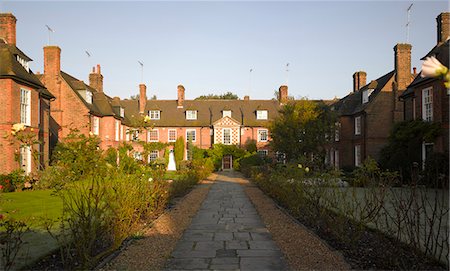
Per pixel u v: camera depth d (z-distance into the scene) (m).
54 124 28.72
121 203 6.39
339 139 31.86
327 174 8.55
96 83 38.88
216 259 5.70
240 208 11.34
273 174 13.56
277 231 7.48
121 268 5.10
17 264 5.09
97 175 7.12
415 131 18.66
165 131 42.94
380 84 29.66
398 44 27.16
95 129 31.86
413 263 4.98
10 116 17.23
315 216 7.78
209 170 30.14
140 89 43.47
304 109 26.12
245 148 42.25
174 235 7.18
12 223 4.98
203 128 42.97
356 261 5.24
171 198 12.68
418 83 19.48
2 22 21.42
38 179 15.56
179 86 45.12
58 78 29.25
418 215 5.28
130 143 10.69
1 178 14.10
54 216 9.22
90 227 5.07
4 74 17.20
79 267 4.82
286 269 5.17
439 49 19.09
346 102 32.31
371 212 6.17
